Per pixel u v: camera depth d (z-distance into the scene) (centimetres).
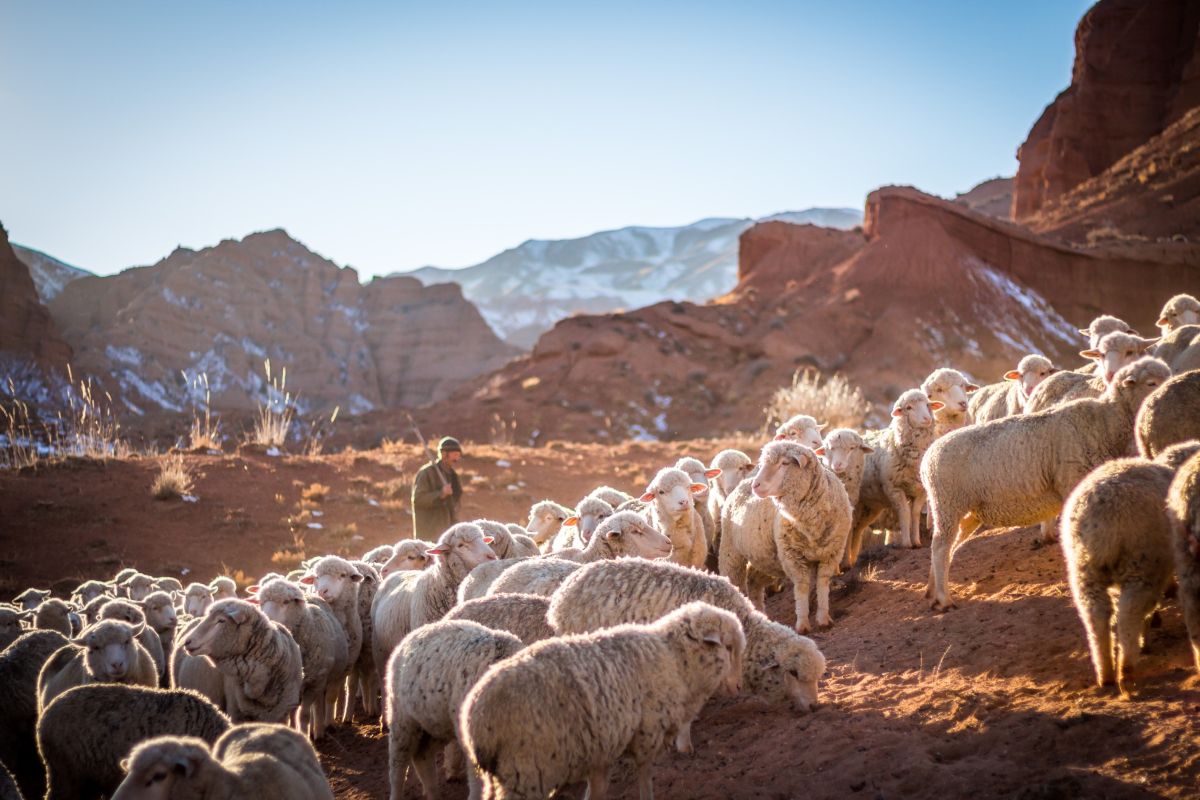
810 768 703
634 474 2633
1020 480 921
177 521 2156
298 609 1020
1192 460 661
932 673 821
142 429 4809
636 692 666
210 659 921
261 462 2580
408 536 2169
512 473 2630
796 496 1016
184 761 590
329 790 691
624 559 845
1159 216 6688
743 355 5747
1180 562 654
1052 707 694
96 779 738
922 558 1188
